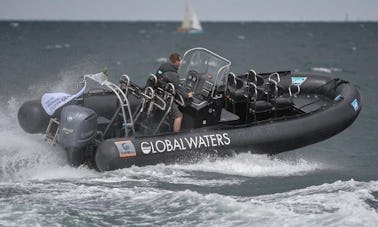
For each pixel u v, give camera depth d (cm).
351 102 3844
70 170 3212
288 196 2947
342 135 4550
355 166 3697
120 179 3128
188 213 2620
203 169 3359
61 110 3284
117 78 8069
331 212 2645
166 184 3094
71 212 2627
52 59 11319
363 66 11112
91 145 3241
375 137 4506
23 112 3472
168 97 3406
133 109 3597
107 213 2638
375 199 2880
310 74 4297
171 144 3303
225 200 2731
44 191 2889
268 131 3519
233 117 3600
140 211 2661
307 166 3622
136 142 3241
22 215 2553
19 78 7425
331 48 18412
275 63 11700
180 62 3566
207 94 3494
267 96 3684
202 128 3450
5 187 2927
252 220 2528
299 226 2466
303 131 3581
